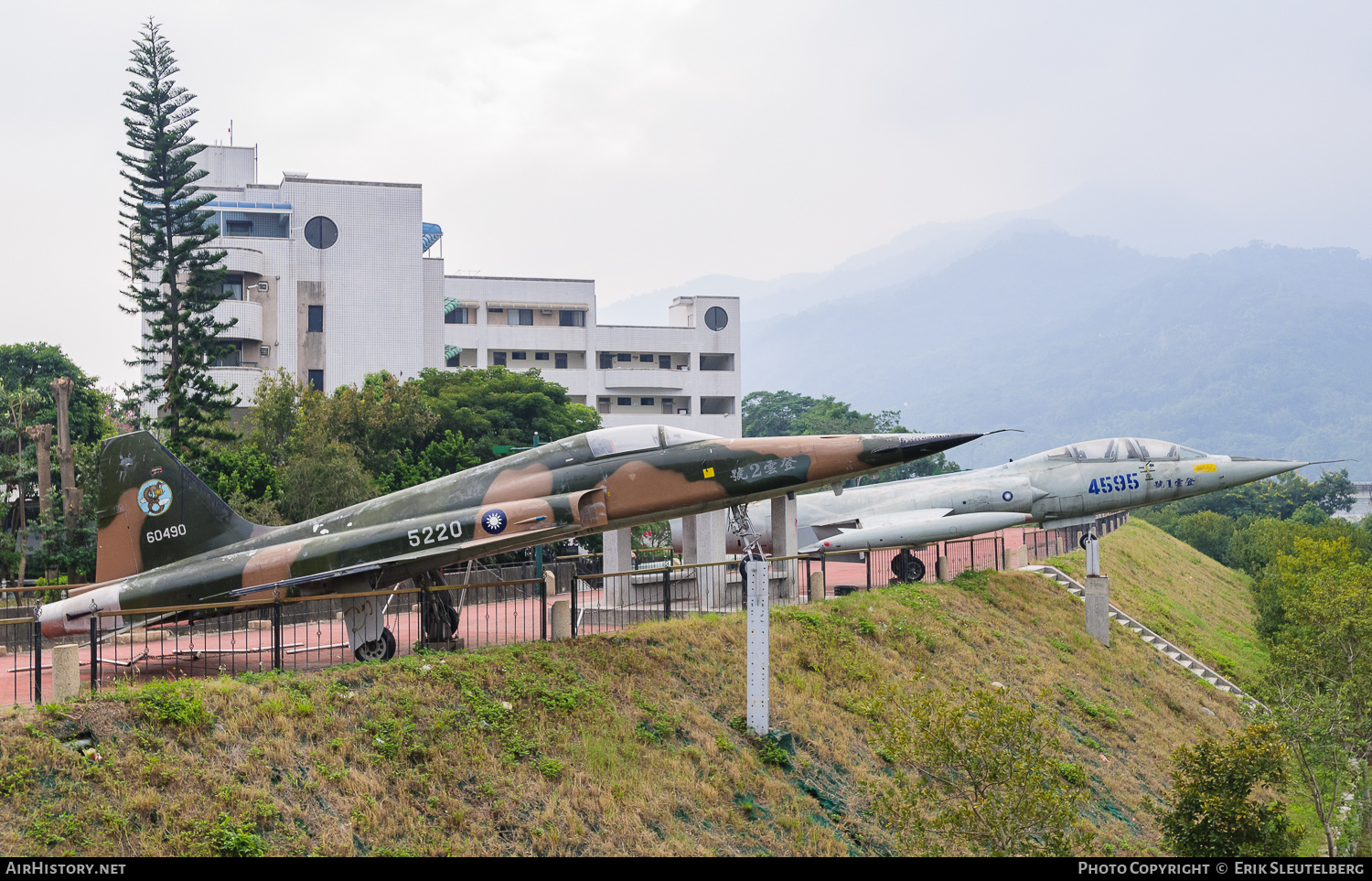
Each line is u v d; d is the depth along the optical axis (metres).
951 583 29.64
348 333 74.06
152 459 19.02
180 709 13.23
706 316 100.56
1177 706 27.17
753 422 145.12
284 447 48.47
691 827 14.96
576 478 19.16
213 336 47.00
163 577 18.08
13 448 46.28
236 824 11.84
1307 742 20.66
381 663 16.05
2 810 11.01
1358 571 33.84
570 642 18.55
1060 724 22.95
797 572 27.41
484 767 14.44
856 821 16.33
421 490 19.23
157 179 45.56
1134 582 42.97
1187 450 31.58
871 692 20.77
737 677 19.48
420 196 76.19
